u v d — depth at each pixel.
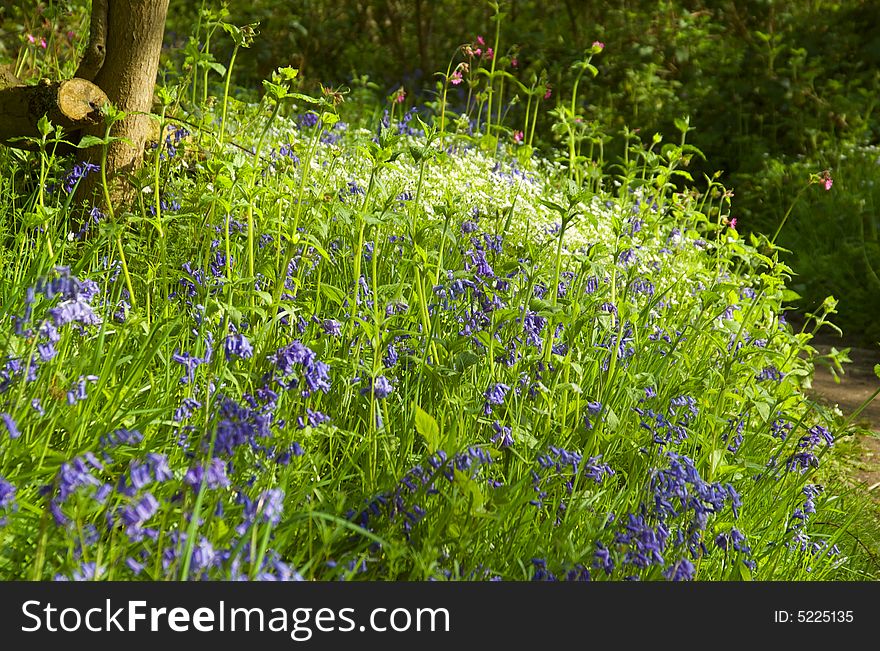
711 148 11.45
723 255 5.89
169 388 3.36
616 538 2.98
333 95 4.57
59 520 2.21
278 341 3.78
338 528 2.73
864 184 10.08
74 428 2.88
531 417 3.78
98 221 4.52
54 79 6.89
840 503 4.67
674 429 3.79
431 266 4.05
